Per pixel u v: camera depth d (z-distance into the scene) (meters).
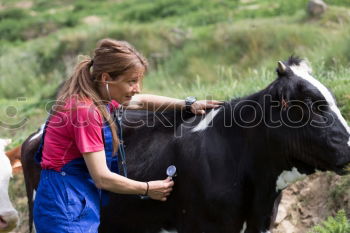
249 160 6.02
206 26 21.45
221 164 6.01
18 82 20.34
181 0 24.91
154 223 6.45
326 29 17.84
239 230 6.09
